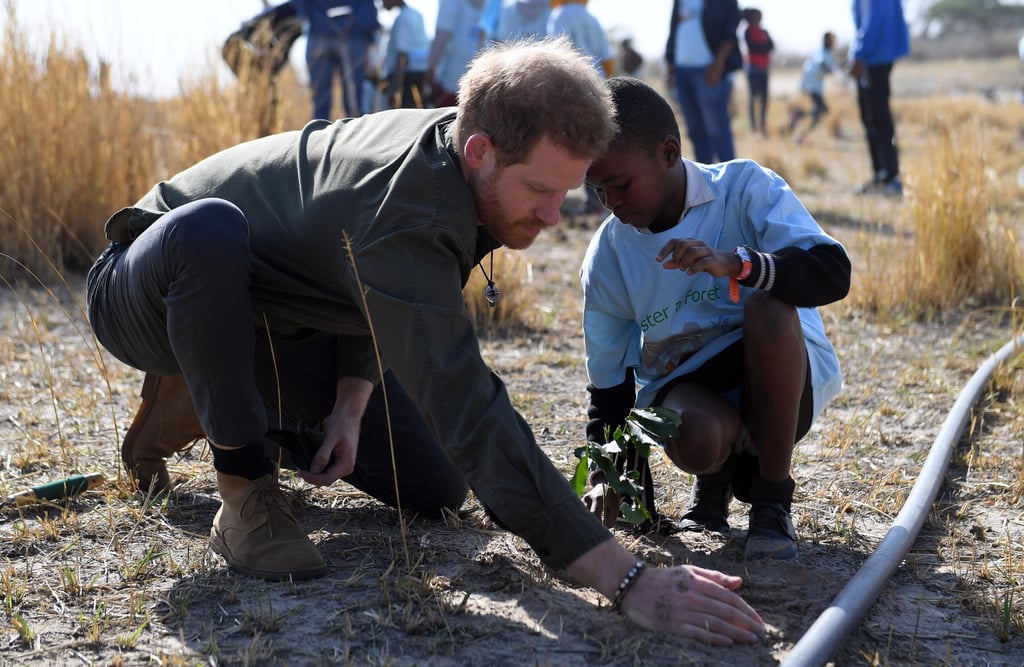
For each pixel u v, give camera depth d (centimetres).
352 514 278
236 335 221
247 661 196
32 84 577
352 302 229
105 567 240
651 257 254
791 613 220
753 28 1593
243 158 239
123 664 198
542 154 192
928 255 552
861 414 379
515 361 441
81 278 556
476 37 749
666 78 876
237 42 638
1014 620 222
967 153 572
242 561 237
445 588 230
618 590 203
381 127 221
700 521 269
